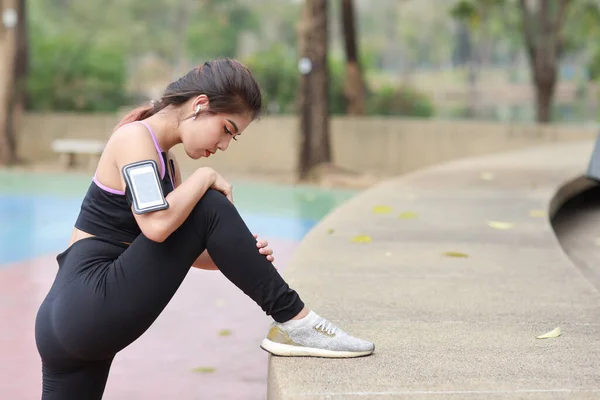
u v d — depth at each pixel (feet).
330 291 12.56
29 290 21.01
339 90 62.85
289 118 54.85
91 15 162.20
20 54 60.95
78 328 7.86
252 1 173.99
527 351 9.68
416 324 10.82
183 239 8.00
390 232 17.51
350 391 8.21
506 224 18.39
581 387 8.44
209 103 8.06
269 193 42.80
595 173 22.31
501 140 50.31
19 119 61.00
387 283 13.11
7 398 13.20
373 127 53.01
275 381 8.60
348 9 57.47
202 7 157.69
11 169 53.83
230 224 8.10
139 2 167.12
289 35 189.16
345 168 53.52
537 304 11.91
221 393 13.33
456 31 168.76
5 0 55.72
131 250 7.98
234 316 18.06
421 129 51.93
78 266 8.09
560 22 63.77
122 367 14.65
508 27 83.15
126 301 7.87
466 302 11.99
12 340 16.42
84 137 60.03
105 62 69.21
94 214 8.24
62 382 8.27
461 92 143.84
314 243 16.28
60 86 65.92
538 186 24.36
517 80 181.16
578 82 122.42
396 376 8.68
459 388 8.36
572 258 18.31
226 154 56.85
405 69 200.44
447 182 25.48
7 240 28.84
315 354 9.07
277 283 8.57
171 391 13.44
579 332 10.52
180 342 16.15
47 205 37.81
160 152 8.16
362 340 9.37
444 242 16.47
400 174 51.93
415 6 192.95
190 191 7.89
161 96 8.41
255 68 65.77
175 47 170.40
